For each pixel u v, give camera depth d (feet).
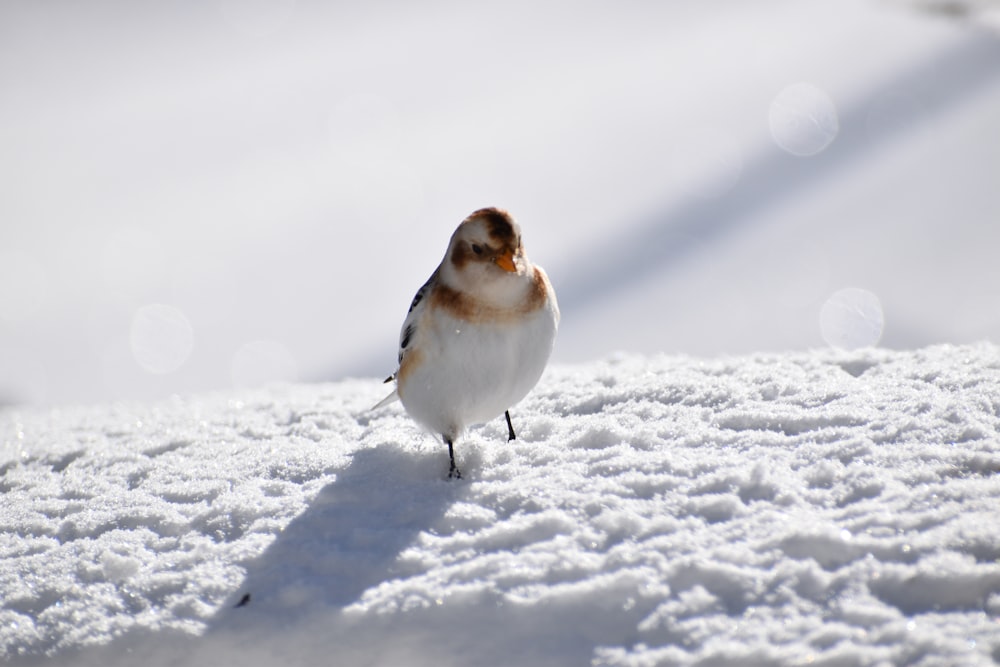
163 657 13.76
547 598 12.98
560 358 52.42
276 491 17.29
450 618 13.12
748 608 12.44
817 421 17.12
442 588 13.46
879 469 14.87
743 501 14.57
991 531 12.82
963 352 20.75
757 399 18.76
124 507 17.33
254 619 13.79
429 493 16.22
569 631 12.69
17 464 21.71
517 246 17.15
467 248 17.01
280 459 18.83
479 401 17.56
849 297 53.98
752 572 12.86
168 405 27.63
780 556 13.11
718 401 19.03
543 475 16.30
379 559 14.42
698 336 53.01
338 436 20.89
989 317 49.29
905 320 50.96
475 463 17.42
